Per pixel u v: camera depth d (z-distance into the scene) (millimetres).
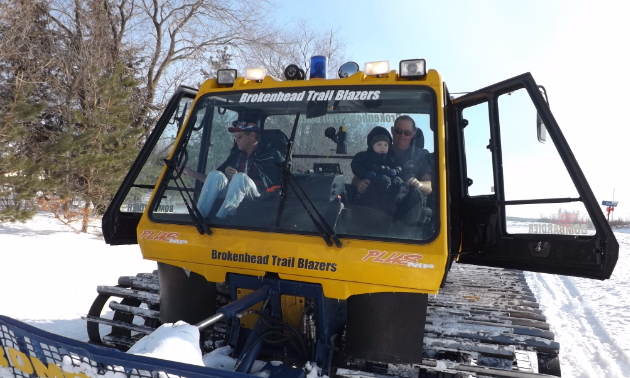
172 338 2209
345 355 3006
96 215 13391
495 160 3725
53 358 2104
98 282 7809
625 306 8227
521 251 3525
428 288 2752
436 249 2754
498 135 3723
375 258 2785
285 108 3389
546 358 2957
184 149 3471
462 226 4070
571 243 3186
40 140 13766
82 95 13742
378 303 2918
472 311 3482
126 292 4090
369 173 3057
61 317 5863
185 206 3291
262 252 2988
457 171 4086
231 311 2631
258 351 2883
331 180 3096
